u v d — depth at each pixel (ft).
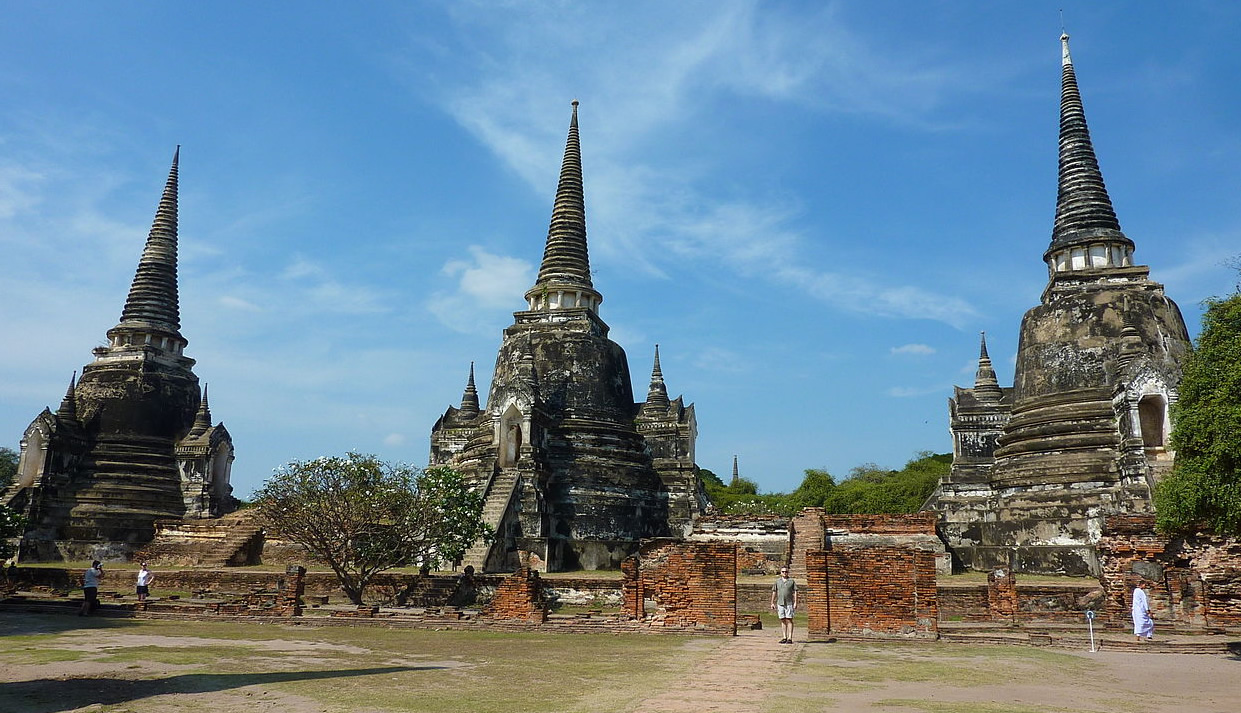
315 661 53.93
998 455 126.82
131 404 158.92
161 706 38.09
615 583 103.24
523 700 40.55
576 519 134.21
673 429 153.28
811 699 41.29
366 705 38.81
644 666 52.95
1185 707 40.52
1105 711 39.19
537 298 157.89
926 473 208.54
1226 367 62.85
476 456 143.02
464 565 116.98
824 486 226.17
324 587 105.50
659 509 145.28
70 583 117.50
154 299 168.45
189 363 171.83
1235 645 63.36
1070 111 137.39
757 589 99.40
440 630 75.82
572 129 172.65
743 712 37.78
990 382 159.22
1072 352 122.42
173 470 159.43
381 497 95.40
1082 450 114.73
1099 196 131.85
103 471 153.48
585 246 164.96
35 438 148.25
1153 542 77.20
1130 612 76.28
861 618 68.49
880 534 118.73
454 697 41.19
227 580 112.68
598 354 150.51
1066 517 110.32
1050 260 134.62
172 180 178.09
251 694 41.39
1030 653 61.05
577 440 141.49
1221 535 74.38
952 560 115.96
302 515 94.02
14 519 117.50
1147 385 108.06
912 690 44.47
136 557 136.87
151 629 73.36
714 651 61.26
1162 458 109.19
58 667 49.83
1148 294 122.72
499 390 139.64
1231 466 60.59
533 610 78.95
